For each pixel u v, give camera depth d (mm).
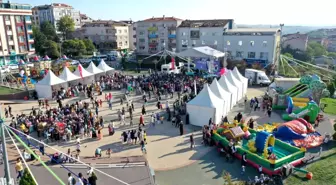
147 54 86312
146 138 27828
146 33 85312
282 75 58188
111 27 103000
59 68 61125
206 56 54625
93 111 36188
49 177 19969
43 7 135625
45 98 42625
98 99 41938
